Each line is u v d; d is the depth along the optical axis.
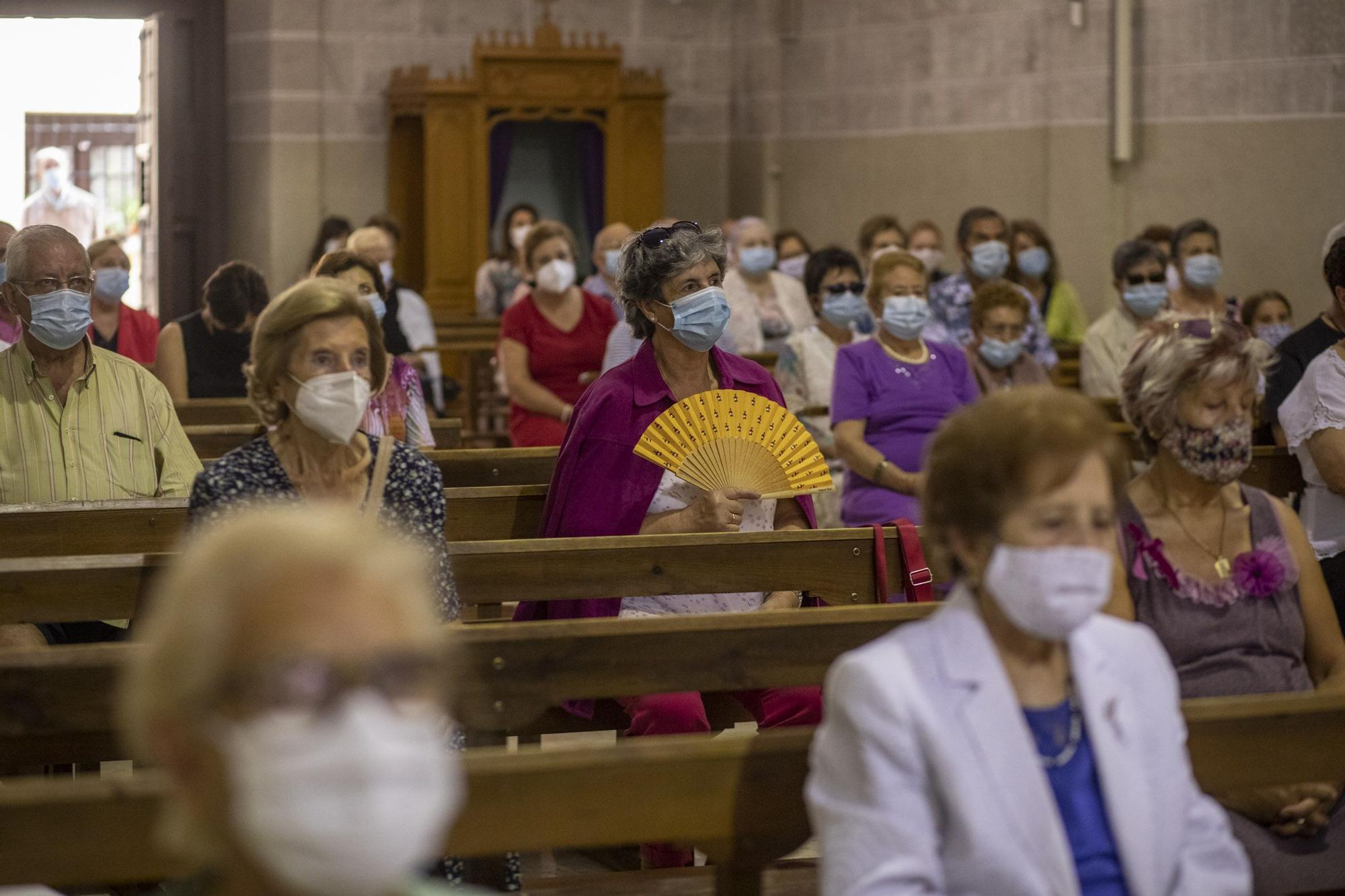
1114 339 11.27
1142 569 4.65
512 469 7.81
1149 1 16.09
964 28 19.03
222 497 4.75
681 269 6.02
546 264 10.62
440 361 19.86
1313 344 7.54
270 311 4.80
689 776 3.68
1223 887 3.44
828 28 21.58
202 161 21.77
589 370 10.82
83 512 5.95
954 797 3.22
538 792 3.56
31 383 6.55
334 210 21.97
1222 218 15.30
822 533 5.80
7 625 5.15
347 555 2.19
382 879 2.15
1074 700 3.47
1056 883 3.23
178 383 9.35
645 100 21.92
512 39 22.52
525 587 5.50
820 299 10.20
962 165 19.23
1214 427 4.58
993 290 9.44
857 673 3.32
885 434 8.54
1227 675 4.60
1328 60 13.98
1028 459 3.27
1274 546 4.71
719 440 6.04
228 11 21.58
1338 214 13.96
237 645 2.12
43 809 3.34
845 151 21.42
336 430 4.72
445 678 2.31
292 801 2.08
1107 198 16.81
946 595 7.46
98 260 10.62
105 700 4.08
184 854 2.30
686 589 5.67
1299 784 4.09
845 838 3.23
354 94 21.92
